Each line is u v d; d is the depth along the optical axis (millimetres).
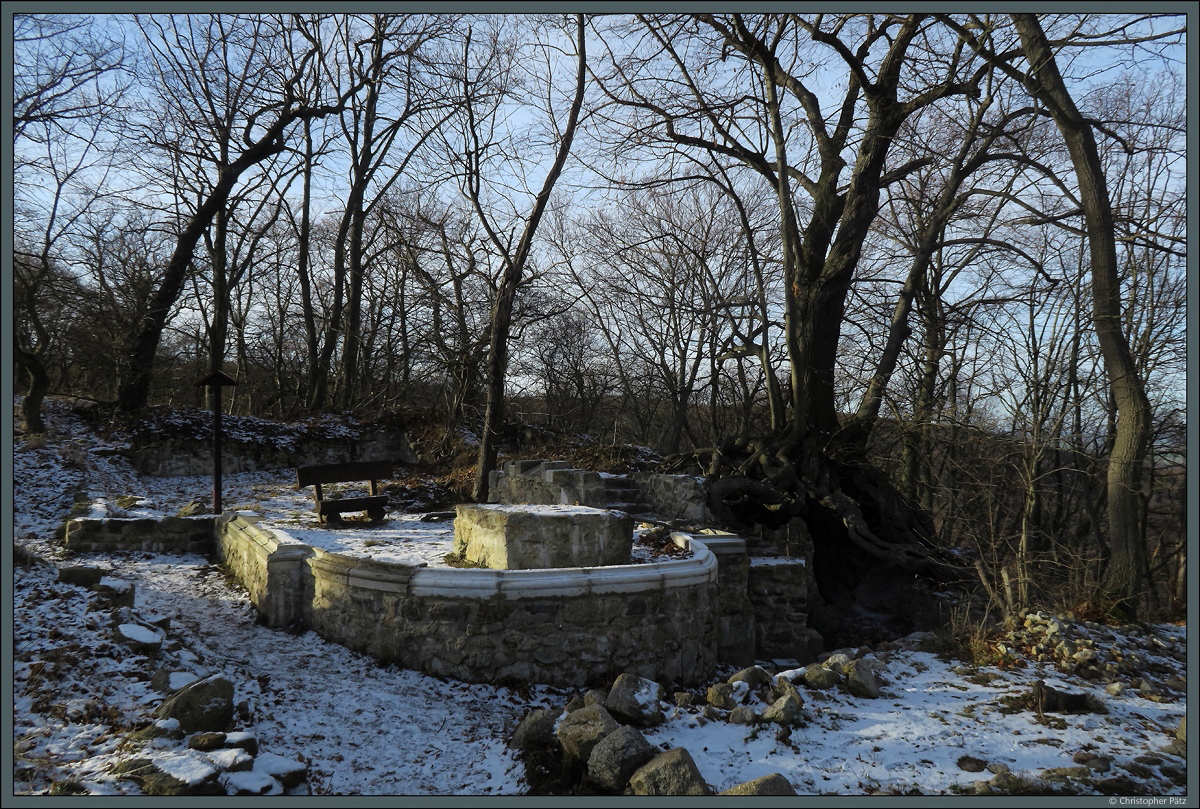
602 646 6676
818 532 13609
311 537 9398
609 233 23500
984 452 10945
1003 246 14781
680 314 24234
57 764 4281
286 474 17703
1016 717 5816
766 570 9938
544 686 6531
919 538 12875
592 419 27766
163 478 16438
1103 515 17500
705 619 7398
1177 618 12328
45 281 16047
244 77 20859
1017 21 10516
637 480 12594
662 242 22781
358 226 23266
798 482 12734
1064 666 7102
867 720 5746
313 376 23172
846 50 12734
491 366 14031
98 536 10812
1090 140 10523
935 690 6523
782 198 12523
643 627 6844
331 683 6438
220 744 4664
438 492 15492
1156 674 7141
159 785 4031
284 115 20109
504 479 13180
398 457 19719
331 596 7488
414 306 23109
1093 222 10508
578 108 13875
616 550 7301
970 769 4898
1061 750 5184
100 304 18719
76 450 15609
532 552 6992
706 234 22328
